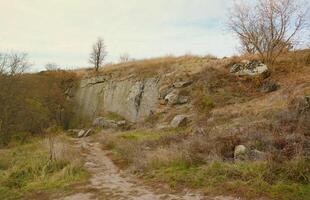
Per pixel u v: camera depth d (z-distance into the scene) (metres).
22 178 11.52
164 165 11.60
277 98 19.42
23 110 31.20
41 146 17.95
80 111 41.97
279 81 22.88
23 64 42.09
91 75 44.03
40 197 9.55
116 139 20.44
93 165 14.07
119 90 37.56
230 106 22.08
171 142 15.07
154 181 10.31
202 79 27.27
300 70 23.36
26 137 27.17
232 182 8.80
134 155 14.23
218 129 14.98
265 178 8.70
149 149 15.01
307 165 8.84
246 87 24.48
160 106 28.27
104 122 33.66
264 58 25.45
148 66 36.34
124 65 41.44
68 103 43.03
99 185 10.47
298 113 14.19
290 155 9.62
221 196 8.22
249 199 7.80
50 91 41.66
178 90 27.59
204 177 9.55
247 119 16.75
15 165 12.76
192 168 10.67
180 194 8.76
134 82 35.50
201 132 14.95
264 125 13.55
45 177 11.43
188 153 11.59
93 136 27.09
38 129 31.73
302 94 17.61
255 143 11.12
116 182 10.81
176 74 30.50
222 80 26.16
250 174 8.95
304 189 7.95
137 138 19.88
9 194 9.93
